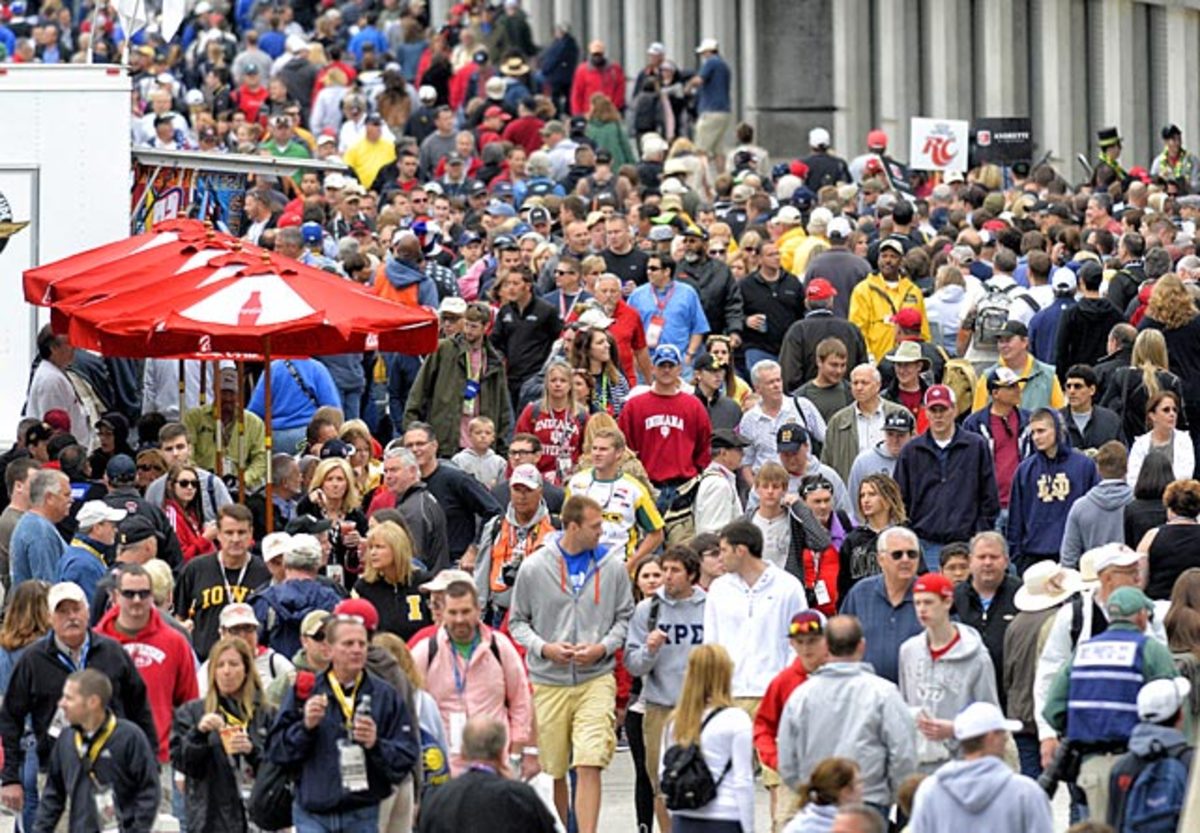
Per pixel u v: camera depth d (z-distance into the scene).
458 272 82.88
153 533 51.50
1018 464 61.31
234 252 59.59
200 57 130.00
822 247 82.31
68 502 55.00
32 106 67.81
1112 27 124.38
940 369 68.25
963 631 47.56
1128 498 56.59
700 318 72.88
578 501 51.75
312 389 66.94
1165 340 66.88
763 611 50.50
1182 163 102.38
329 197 87.12
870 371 62.38
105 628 48.38
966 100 131.50
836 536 57.00
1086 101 126.88
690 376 72.50
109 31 135.38
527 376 71.25
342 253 74.94
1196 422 67.19
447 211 88.25
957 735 41.16
